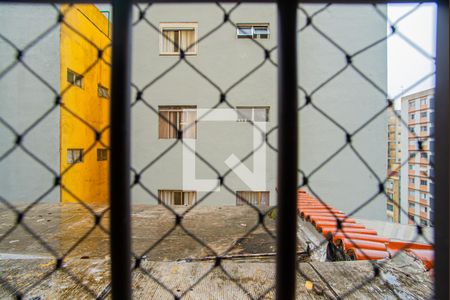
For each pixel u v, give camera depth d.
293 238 0.57
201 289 0.98
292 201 0.56
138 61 6.17
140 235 3.46
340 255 2.38
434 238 0.59
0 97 4.94
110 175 0.57
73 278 1.03
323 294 0.95
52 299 0.91
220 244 3.08
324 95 5.66
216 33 6.18
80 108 6.03
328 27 5.00
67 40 5.44
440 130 0.58
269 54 0.73
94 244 3.16
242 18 6.14
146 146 6.34
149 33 6.09
